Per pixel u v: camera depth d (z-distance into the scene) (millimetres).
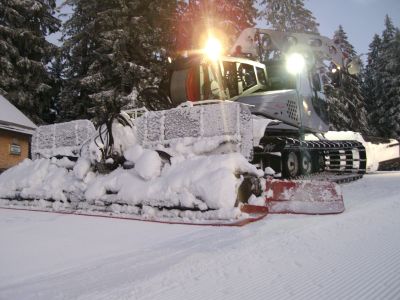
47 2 28359
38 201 8086
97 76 20016
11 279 3730
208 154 6789
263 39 10242
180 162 6758
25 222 6488
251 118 6766
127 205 6777
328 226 5250
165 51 20219
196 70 8672
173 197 6227
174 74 8836
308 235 4816
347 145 10789
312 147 9211
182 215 6129
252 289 3207
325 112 11531
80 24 22641
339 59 11016
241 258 4000
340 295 3064
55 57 24984
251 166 6371
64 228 5914
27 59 25750
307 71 10445
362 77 43406
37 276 3791
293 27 29453
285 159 8688
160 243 4844
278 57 10219
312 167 10367
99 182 7305
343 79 11383
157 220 6145
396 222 5461
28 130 19109
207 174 6164
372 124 39312
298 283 3322
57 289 3389
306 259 3943
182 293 3152
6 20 26438
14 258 4387
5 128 18047
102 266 4004
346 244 4445
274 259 3953
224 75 8836
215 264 3842
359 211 6137
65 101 22594
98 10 21391
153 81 19719
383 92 38688
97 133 8070
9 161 19125
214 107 6895
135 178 6945
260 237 4785
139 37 19969
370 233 4906
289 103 9398
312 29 29938
